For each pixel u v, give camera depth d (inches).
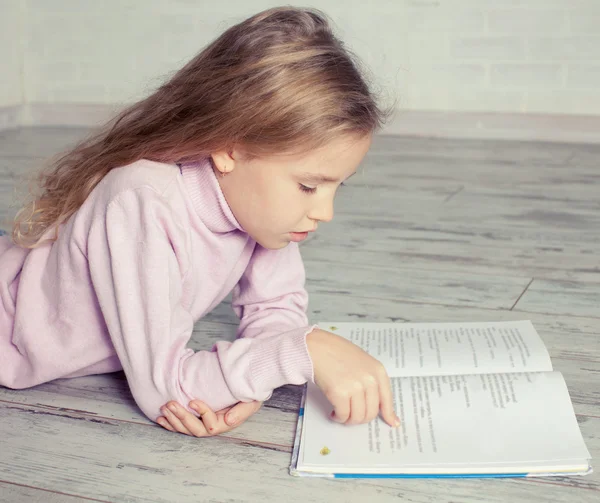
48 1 145.6
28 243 40.8
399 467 31.1
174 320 34.8
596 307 53.2
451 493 30.4
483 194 90.0
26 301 39.3
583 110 125.6
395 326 45.3
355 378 32.4
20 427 36.6
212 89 33.3
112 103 143.4
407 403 35.4
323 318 51.8
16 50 147.9
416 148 121.3
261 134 31.6
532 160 109.9
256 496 30.6
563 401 34.6
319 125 30.9
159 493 31.0
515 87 128.2
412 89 133.3
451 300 55.2
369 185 95.6
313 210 33.3
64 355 39.0
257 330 40.9
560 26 123.5
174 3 140.0
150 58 143.7
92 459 33.7
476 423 33.5
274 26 33.6
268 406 38.0
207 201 35.6
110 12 143.3
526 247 68.8
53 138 130.6
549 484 30.9
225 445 34.5
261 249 41.3
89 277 37.1
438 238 72.2
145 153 35.8
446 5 128.1
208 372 34.3
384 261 65.1
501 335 42.5
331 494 30.6
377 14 131.8
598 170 102.1
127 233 34.7
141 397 35.2
